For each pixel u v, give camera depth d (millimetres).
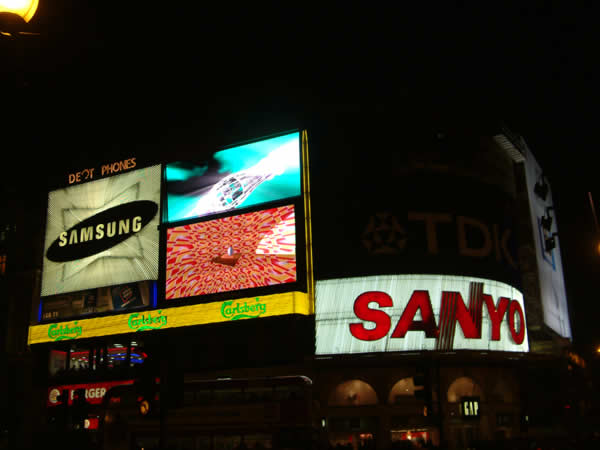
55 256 50750
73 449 21594
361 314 40844
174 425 22438
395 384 41000
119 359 50969
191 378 43062
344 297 41500
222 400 22562
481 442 21953
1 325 53375
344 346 40531
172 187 47188
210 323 42500
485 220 45500
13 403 48812
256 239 42844
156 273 45906
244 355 42469
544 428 45500
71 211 51312
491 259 44688
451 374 41281
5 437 48344
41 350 49188
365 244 42281
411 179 43688
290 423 21734
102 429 22953
